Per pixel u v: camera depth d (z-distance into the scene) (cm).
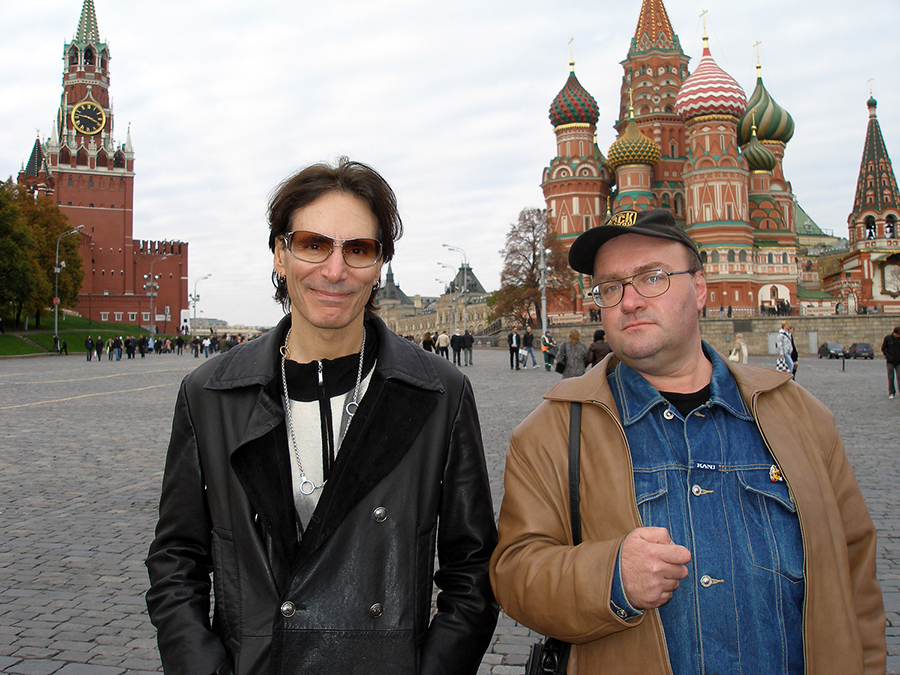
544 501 221
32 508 693
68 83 11131
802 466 210
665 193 8188
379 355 216
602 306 231
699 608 200
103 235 11062
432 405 213
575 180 7875
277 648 192
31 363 4253
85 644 402
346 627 195
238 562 204
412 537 204
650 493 207
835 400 1752
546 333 3108
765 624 198
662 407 220
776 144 8581
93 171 11038
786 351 1898
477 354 5366
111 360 4884
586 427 221
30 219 7281
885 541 580
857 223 8006
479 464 224
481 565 221
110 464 919
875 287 7444
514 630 436
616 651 204
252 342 228
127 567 526
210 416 213
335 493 198
